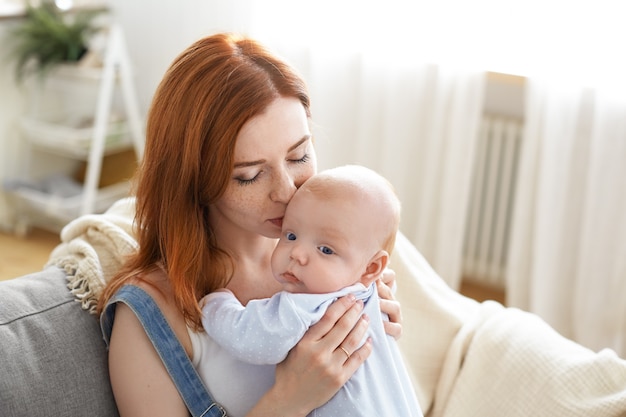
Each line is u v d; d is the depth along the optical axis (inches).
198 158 43.9
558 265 113.7
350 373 44.2
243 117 43.0
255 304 43.6
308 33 123.6
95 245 52.7
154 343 45.0
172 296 46.7
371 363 45.9
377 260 45.6
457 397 58.2
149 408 44.9
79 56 132.5
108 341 47.6
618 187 107.3
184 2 132.3
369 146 124.2
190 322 45.6
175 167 44.9
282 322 42.4
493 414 56.6
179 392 45.4
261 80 43.7
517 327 59.5
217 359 46.3
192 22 132.3
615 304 110.2
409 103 119.3
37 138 133.3
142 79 143.9
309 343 43.4
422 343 61.1
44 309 46.8
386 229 45.0
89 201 131.4
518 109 120.0
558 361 56.2
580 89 107.4
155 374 45.1
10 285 47.8
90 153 130.4
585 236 109.7
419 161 122.3
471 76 113.8
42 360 44.5
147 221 47.4
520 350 57.5
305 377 43.2
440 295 64.7
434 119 117.3
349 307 44.8
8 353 43.5
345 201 43.9
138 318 45.2
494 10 110.9
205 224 47.7
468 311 64.8
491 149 119.8
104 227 52.8
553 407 54.4
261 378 46.9
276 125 43.9
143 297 45.6
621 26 103.7
